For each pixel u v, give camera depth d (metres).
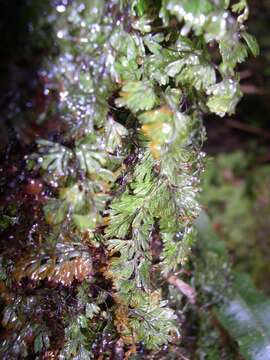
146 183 0.10
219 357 0.15
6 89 0.08
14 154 0.09
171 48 0.10
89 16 0.08
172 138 0.09
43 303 0.11
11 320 0.10
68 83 0.08
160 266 0.11
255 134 0.48
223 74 0.10
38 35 0.08
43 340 0.11
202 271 0.17
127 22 0.09
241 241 0.37
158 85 0.10
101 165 0.09
